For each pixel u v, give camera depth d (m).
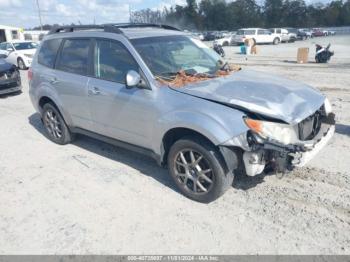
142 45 4.14
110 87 4.27
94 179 4.37
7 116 7.74
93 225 3.41
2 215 3.68
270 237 3.12
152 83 3.83
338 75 11.84
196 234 3.21
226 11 87.00
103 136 4.75
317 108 3.67
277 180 4.09
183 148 3.66
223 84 3.78
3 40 43.34
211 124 3.29
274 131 3.18
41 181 4.40
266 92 3.60
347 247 2.95
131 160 4.91
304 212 3.45
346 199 3.64
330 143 5.21
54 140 5.77
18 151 5.49
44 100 5.69
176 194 3.91
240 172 4.24
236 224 3.32
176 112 3.57
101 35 4.48
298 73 12.77
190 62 4.36
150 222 3.41
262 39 35.41
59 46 5.25
